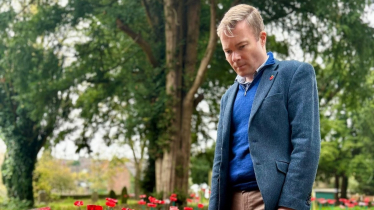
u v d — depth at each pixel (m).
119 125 19.81
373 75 26.56
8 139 25.14
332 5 17.75
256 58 2.54
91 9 19.45
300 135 2.36
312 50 20.27
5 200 25.14
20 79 19.50
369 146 33.78
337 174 36.34
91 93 22.00
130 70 21.53
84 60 20.83
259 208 2.41
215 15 18.02
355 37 18.69
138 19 19.66
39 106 20.69
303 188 2.27
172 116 18.27
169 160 18.28
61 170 46.38
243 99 2.59
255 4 19.69
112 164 41.03
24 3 19.89
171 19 19.42
